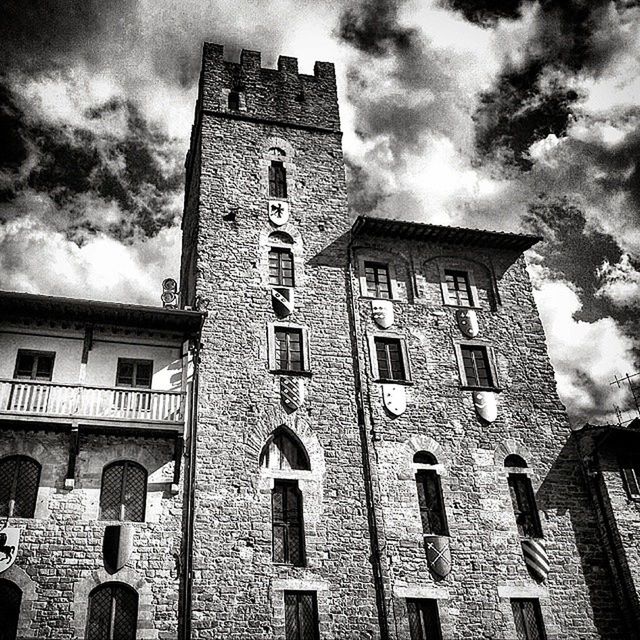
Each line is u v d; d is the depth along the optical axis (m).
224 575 21.55
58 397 22.42
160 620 20.56
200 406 24.11
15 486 21.69
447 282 29.70
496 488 25.28
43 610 19.97
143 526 21.75
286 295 27.22
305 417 24.95
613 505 25.23
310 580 22.19
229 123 31.34
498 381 27.73
